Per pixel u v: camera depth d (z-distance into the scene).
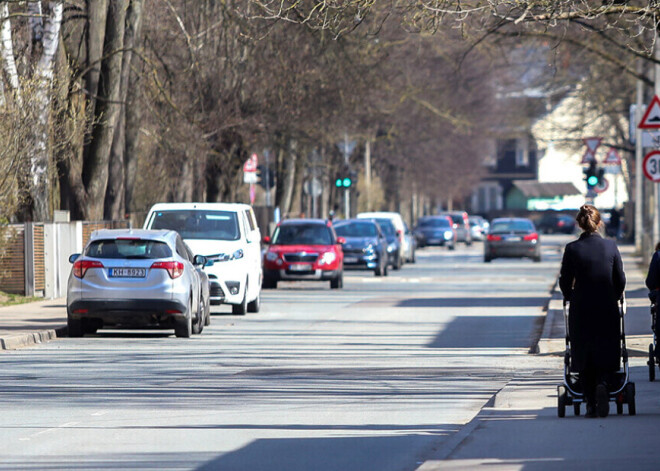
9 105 79.06
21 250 88.50
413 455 29.72
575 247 34.94
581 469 26.48
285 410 37.62
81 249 92.69
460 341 61.19
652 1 50.25
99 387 43.22
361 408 38.06
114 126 97.19
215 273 74.56
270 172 155.12
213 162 126.31
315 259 103.50
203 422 35.16
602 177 145.00
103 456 29.58
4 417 36.12
